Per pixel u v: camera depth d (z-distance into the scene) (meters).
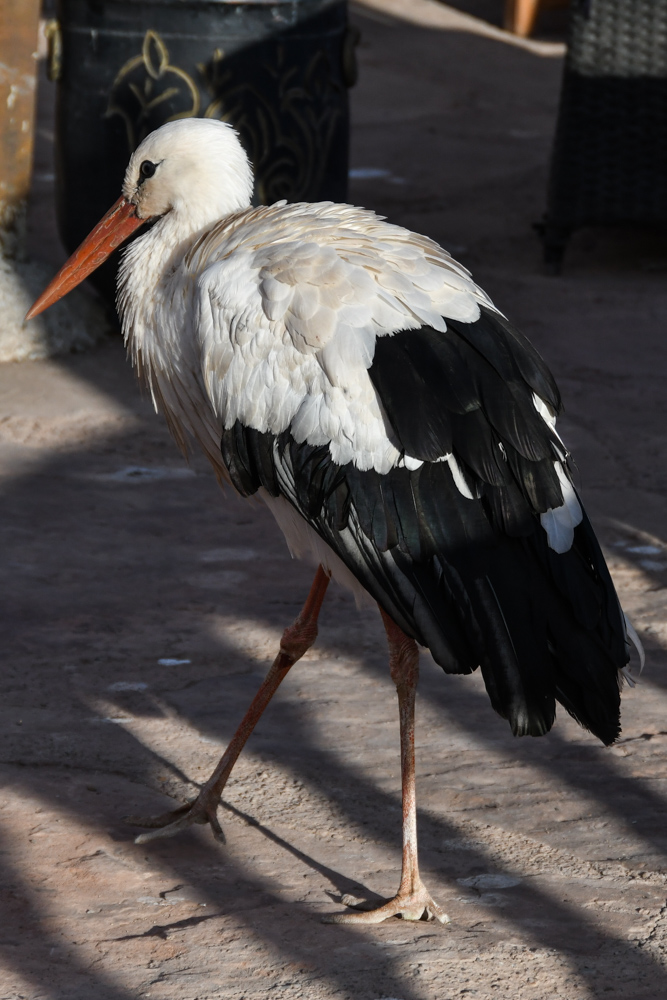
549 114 22.31
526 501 5.17
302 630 6.00
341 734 6.82
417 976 4.91
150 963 4.96
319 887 5.56
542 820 6.09
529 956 5.07
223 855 5.79
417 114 21.83
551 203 14.73
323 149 12.43
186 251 6.35
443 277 5.64
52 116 20.92
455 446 5.17
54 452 10.25
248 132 11.96
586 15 14.10
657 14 13.95
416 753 6.67
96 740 6.65
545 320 13.34
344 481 5.33
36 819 5.94
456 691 7.33
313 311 5.44
